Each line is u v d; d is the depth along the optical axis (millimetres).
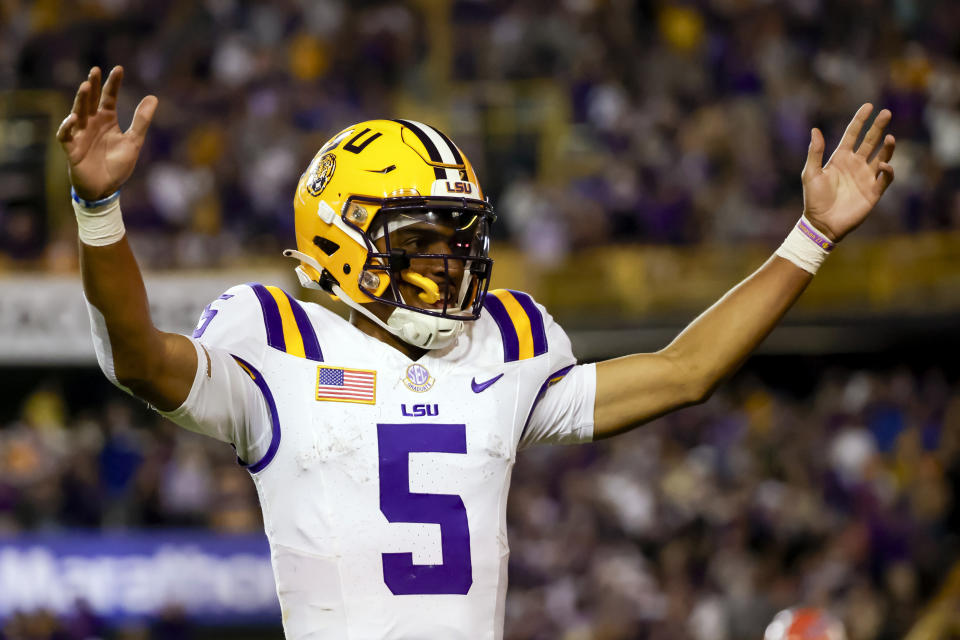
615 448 38688
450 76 52219
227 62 51719
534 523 36344
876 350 45188
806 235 10164
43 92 50719
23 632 35406
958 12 51344
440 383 9273
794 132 46562
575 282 44719
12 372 46625
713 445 38688
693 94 49781
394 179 9359
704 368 9961
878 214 43344
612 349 44562
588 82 49969
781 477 36812
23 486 38344
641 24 52438
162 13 53250
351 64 51938
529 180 47906
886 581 31641
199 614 36656
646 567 34031
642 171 46094
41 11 53750
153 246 44969
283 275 44031
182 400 8625
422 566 8883
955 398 39438
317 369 9094
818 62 50125
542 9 52281
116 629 36406
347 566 8805
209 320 9156
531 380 9555
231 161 47219
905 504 34188
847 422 38844
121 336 8352
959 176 44625
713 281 43656
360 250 9430
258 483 9156
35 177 48094
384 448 8984
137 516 38375
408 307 9188
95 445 39656
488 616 9047
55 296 44000
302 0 53656
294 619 8891
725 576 32469
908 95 46688
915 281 42375
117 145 8312
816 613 15695
